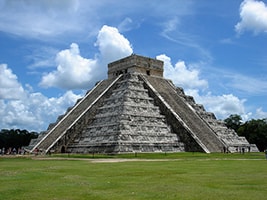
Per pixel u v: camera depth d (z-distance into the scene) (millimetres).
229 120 114562
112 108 59562
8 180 18984
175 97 67562
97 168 26500
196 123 61125
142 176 20734
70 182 18016
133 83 65250
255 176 20453
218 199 13219
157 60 73625
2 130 124750
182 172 23031
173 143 55500
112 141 51375
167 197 13695
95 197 13836
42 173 22750
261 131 93750
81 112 63812
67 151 58688
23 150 70312
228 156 45594
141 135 53406
